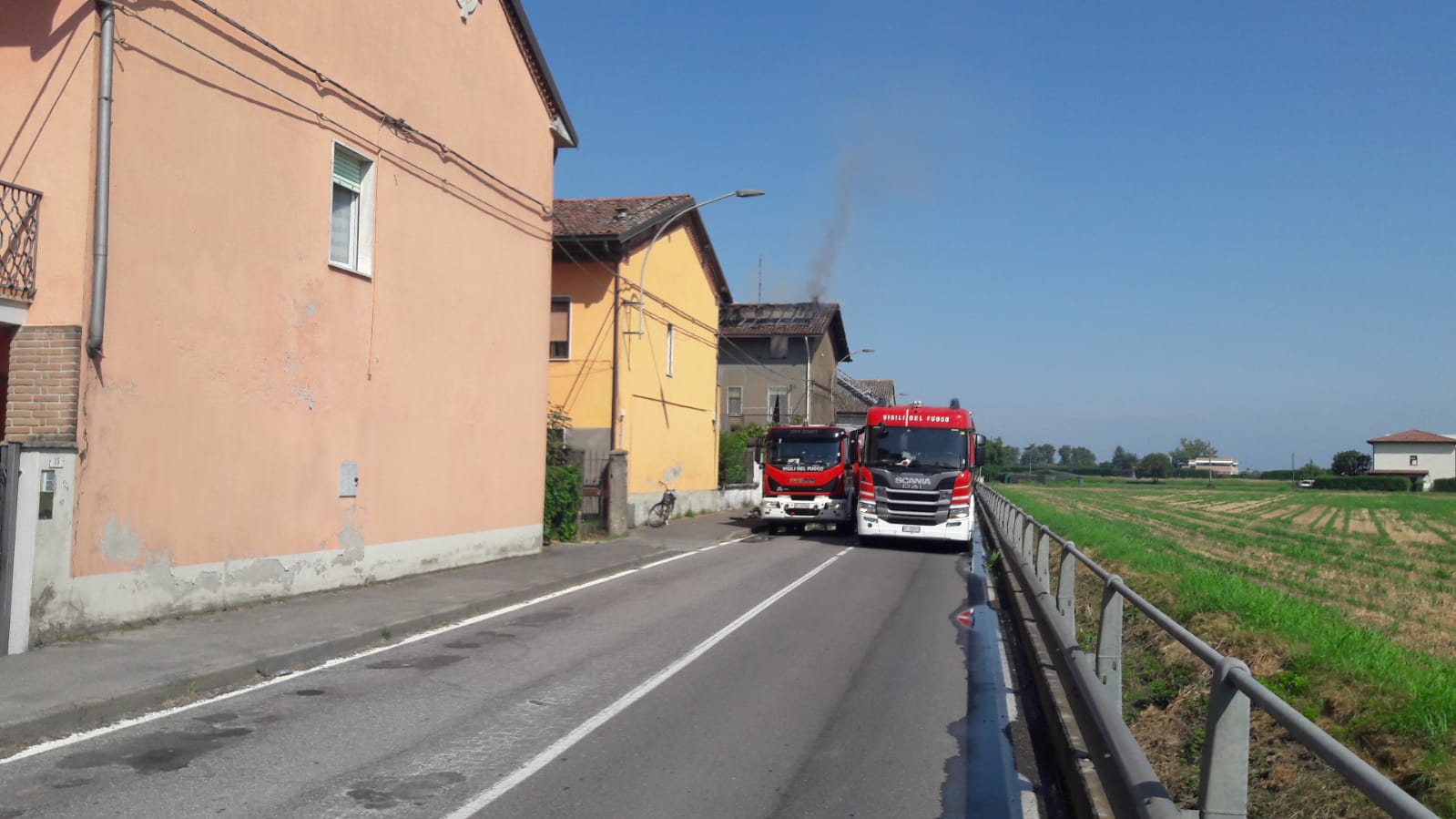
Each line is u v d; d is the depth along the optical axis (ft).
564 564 58.18
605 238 83.61
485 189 56.44
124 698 24.18
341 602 40.75
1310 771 17.94
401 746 22.07
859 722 25.79
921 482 78.59
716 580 55.36
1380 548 92.07
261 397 38.99
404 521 49.08
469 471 55.21
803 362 169.89
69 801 17.85
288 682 28.22
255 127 38.29
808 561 68.39
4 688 24.49
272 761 20.66
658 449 96.89
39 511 29.32
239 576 38.04
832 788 20.35
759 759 22.15
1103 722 19.33
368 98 45.42
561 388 86.17
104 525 31.68
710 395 115.44
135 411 32.86
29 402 30.83
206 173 35.86
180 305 34.76
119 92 31.99
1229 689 12.73
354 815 17.58
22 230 30.94
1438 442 421.18
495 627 38.50
